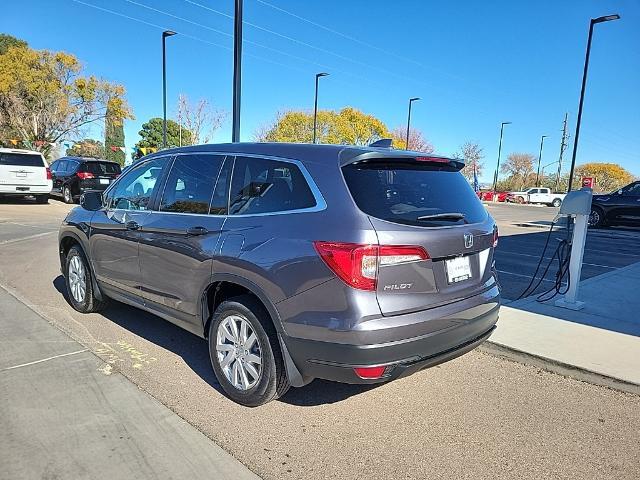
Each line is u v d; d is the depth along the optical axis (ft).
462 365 14.29
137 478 8.52
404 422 10.85
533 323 17.03
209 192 12.33
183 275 12.46
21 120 145.28
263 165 11.39
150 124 239.30
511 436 10.39
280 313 10.05
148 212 13.98
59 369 12.88
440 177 11.62
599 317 17.87
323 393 12.15
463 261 10.89
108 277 15.78
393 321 9.36
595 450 9.95
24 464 8.79
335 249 9.29
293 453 9.52
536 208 134.72
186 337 15.66
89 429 10.02
